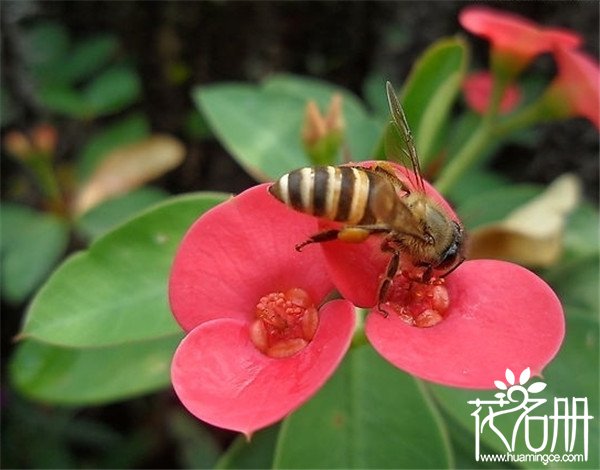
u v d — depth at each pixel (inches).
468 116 3.7
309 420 2.6
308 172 2.0
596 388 2.7
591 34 4.0
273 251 2.1
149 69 4.2
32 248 3.6
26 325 2.4
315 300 2.1
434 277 2.1
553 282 3.1
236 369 2.0
